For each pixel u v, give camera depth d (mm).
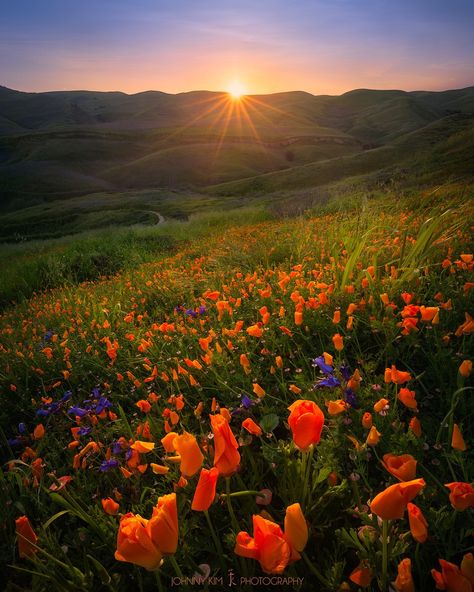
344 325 2684
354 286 3113
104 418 2258
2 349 3906
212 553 1420
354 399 1646
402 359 2279
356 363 2418
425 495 1317
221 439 1084
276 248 5520
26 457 2027
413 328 2064
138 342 3174
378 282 3068
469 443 1639
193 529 1498
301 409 1102
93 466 1938
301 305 2674
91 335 3801
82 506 1706
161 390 2508
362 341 2621
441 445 1503
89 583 1251
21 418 2859
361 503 1447
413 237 4168
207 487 952
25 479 1789
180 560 1352
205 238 12711
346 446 1606
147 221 58562
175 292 4855
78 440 2023
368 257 3705
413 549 1263
